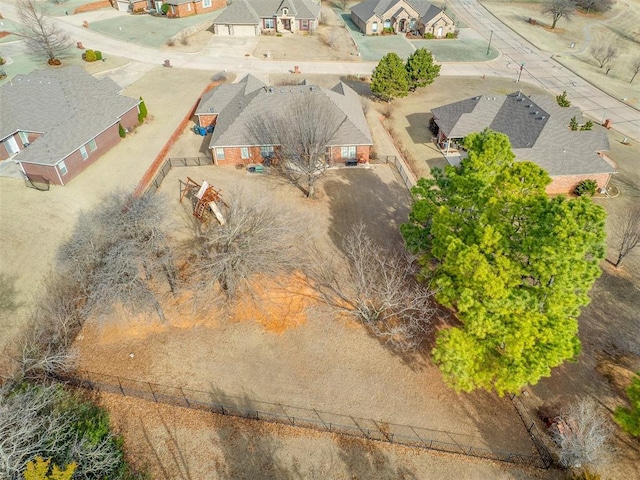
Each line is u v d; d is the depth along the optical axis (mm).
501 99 55031
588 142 48188
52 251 36438
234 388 28312
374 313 32625
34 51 69375
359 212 42469
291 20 87188
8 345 29938
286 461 25062
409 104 64688
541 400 28500
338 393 28312
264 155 48156
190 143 52344
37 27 77062
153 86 65625
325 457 25297
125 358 29609
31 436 21547
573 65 80625
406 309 29969
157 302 30250
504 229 24875
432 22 87750
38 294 33156
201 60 75062
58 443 23344
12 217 39344
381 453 25562
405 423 27000
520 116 51031
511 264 24250
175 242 37562
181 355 29891
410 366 29922
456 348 24984
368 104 63656
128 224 29031
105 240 29562
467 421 27266
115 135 50562
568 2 97625
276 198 43531
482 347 25312
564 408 27812
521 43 89562
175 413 26859
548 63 81188
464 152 52906
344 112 49906
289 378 28984
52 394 24797
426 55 64812
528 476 24875
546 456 25734
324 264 36625
